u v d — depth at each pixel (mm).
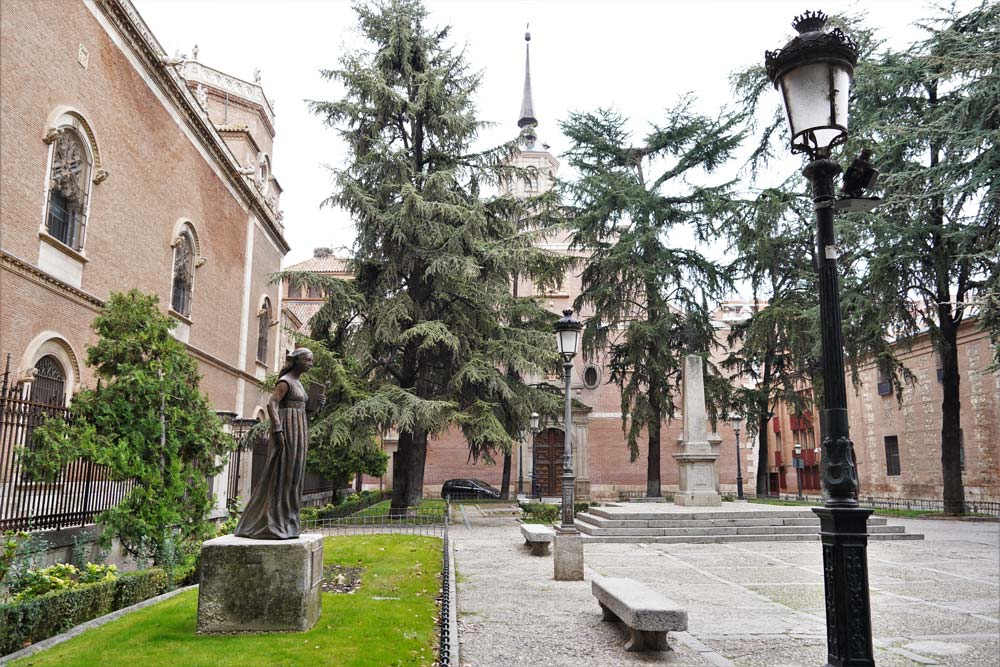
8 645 6441
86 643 6047
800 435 48812
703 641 7297
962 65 18094
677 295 31734
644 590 7652
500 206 24250
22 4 13570
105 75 16844
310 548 6574
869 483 39406
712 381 29547
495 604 9109
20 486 9023
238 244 27094
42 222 14383
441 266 21578
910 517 25141
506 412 23219
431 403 19672
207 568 6359
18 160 13578
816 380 28562
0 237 13086
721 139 30750
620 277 32062
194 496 11805
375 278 23922
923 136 20734
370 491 36156
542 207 26828
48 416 9812
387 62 23734
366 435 19859
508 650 6840
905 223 21875
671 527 17609
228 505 16359
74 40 15453
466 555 14023
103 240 16922
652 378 29938
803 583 10961
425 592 9562
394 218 21969
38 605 6930
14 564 8102
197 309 22969
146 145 19125
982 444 30688
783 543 16688
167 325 12109
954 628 8078
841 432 4266
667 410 29922
